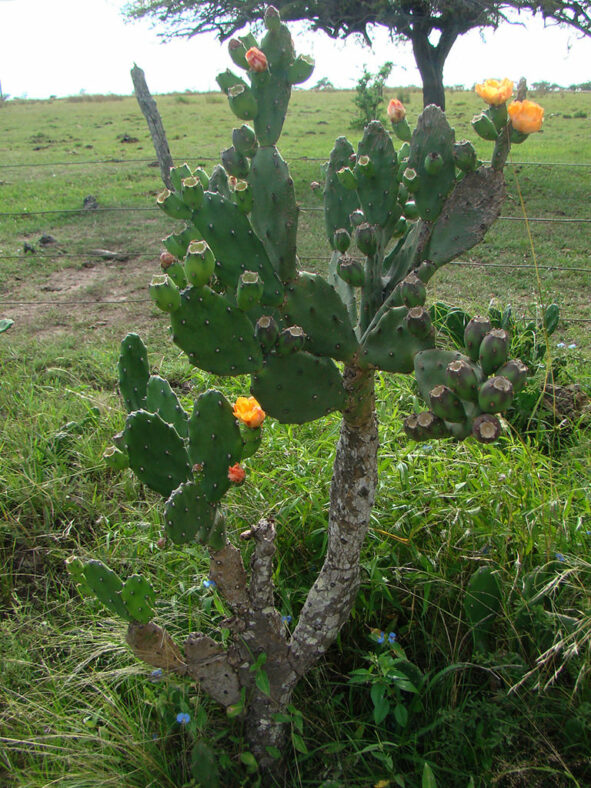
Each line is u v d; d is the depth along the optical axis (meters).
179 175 1.77
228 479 1.66
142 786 1.86
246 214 1.54
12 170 12.76
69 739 1.96
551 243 7.15
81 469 3.29
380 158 1.61
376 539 2.46
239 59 1.51
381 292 1.75
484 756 1.89
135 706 2.08
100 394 3.98
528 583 2.14
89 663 2.29
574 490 2.57
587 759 1.89
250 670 1.85
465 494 2.54
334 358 1.63
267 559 1.78
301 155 12.78
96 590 1.63
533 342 3.94
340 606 1.94
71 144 16.28
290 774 1.97
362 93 15.89
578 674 1.95
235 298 1.60
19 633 2.44
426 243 1.62
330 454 3.07
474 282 6.00
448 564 2.37
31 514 3.04
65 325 5.48
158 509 2.88
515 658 2.01
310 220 8.36
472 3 11.14
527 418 3.48
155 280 1.34
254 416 1.61
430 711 2.04
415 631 2.28
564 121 17.83
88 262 7.20
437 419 1.37
